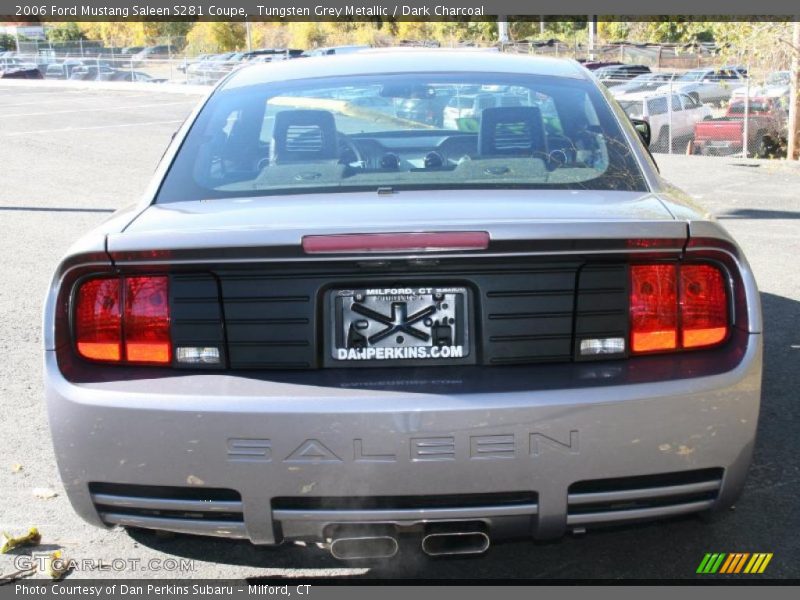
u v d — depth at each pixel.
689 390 2.63
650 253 2.71
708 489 2.75
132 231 2.73
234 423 2.58
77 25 67.12
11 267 8.03
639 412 2.61
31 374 5.33
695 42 16.73
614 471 2.63
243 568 3.34
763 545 3.40
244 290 2.72
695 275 2.78
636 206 2.90
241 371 2.73
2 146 18.16
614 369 2.70
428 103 3.63
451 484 2.60
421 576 3.27
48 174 14.22
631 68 30.25
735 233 9.03
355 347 2.73
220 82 4.02
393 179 3.21
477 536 2.73
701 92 22.95
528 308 2.73
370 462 2.57
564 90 3.76
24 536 3.47
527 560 3.36
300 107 3.63
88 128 21.75
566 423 2.58
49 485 3.95
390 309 2.73
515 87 3.75
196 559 3.40
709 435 2.67
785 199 11.24
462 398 2.57
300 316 2.72
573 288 2.73
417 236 2.59
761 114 16.67
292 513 2.64
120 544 3.51
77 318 2.77
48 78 46.16
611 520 2.72
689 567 3.27
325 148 3.48
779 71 15.72
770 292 6.77
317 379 2.68
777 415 4.50
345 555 2.79
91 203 11.51
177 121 23.47
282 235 2.61
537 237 2.61
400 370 2.72
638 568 3.28
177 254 2.66
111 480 2.69
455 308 2.74
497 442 2.58
